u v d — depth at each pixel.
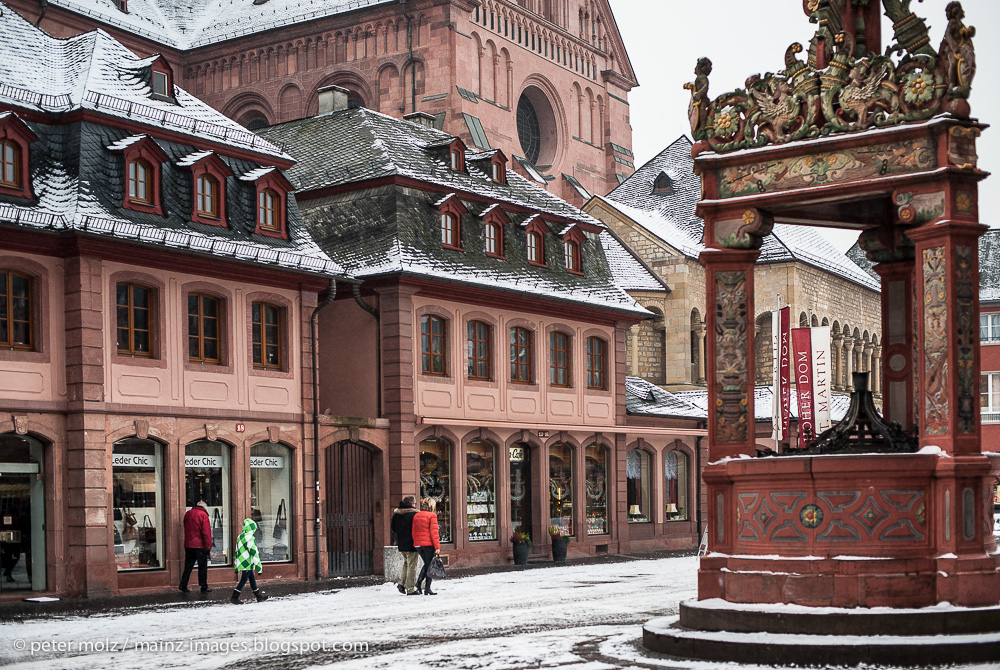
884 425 18.53
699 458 53.38
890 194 17.88
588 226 48.19
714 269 18.98
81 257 30.23
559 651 18.02
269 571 34.62
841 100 17.97
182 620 24.31
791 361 26.78
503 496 42.47
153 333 32.16
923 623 16.55
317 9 73.75
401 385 38.59
